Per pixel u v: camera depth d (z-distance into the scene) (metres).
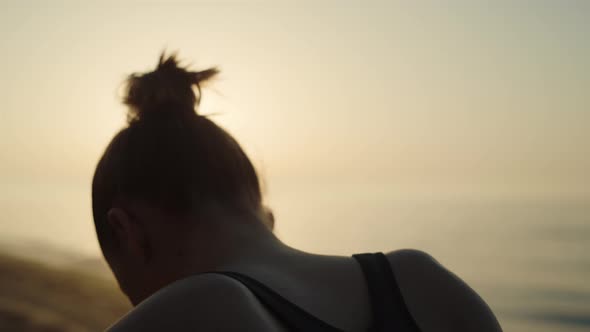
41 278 7.91
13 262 9.09
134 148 0.82
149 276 0.84
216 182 0.82
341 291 0.76
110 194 0.84
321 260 0.80
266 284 0.71
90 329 5.66
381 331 0.74
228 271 0.72
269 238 0.81
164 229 0.81
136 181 0.81
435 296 0.82
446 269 0.86
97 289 7.33
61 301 6.67
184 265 0.80
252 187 0.86
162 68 0.86
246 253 0.77
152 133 0.82
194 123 0.84
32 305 6.36
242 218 0.81
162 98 0.84
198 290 0.64
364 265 0.81
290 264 0.77
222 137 0.85
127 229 0.82
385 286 0.79
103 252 0.89
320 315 0.71
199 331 0.61
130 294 0.88
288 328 0.66
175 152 0.81
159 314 0.63
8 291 7.06
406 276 0.82
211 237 0.80
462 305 0.82
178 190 0.81
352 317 0.74
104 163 0.85
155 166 0.81
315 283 0.76
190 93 0.86
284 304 0.67
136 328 0.63
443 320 0.80
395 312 0.76
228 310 0.62
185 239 0.81
